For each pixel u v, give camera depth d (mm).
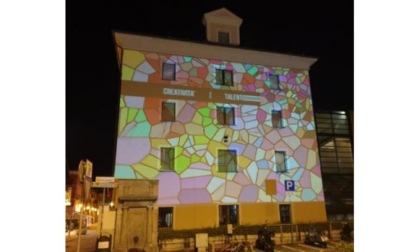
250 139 20891
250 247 15180
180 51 20984
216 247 16875
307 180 21391
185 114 20047
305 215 20609
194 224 18359
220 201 19203
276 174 20797
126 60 19875
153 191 14531
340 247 9945
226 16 23750
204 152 19734
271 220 19797
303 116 22625
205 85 20922
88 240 23344
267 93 22203
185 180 18953
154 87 19906
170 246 17016
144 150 18734
